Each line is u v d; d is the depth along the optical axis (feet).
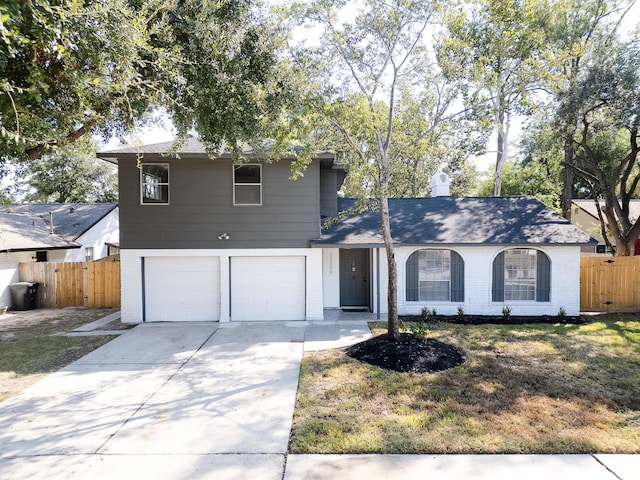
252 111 24.90
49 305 47.09
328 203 44.80
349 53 26.94
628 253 47.67
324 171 44.83
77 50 16.71
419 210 44.55
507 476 12.64
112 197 108.27
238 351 27.58
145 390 20.57
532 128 60.29
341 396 19.33
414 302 39.27
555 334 31.01
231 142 25.61
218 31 23.17
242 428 16.20
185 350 28.02
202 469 13.28
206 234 37.17
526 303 38.52
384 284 39.83
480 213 43.06
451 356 24.66
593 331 32.07
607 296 42.22
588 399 18.58
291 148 32.19
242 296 37.81
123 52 17.74
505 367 23.07
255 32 24.03
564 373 22.08
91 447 14.80
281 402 18.78
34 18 13.97
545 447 14.30
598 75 38.45
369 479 12.56
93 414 17.71
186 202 36.99
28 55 16.34
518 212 43.01
